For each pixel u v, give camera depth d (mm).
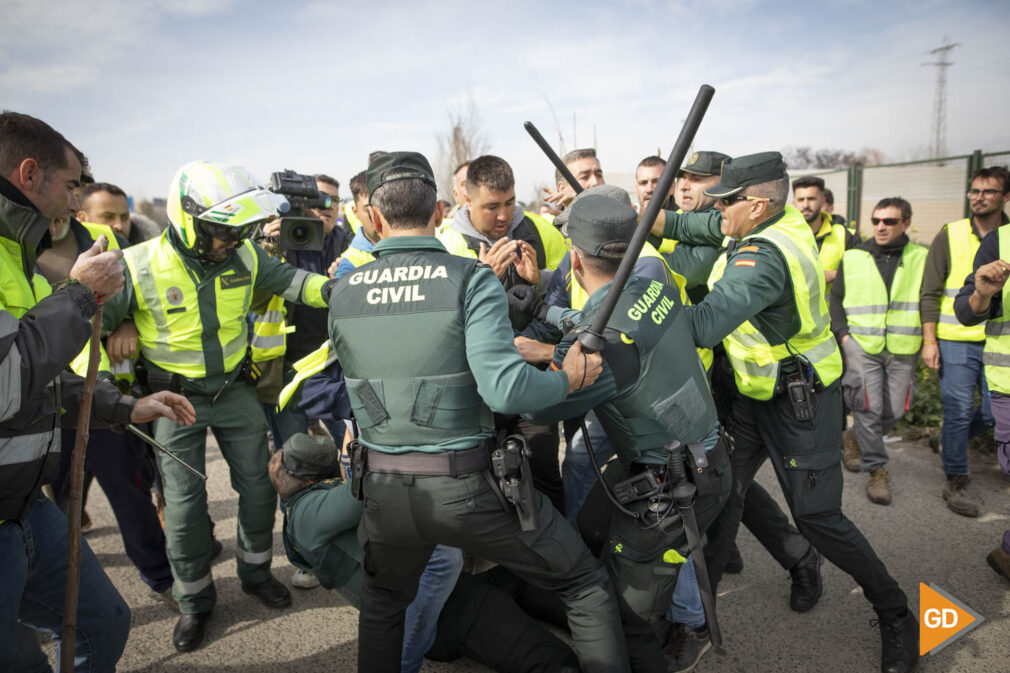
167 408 2090
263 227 3299
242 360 2631
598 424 2785
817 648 2475
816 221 4285
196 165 2338
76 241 2711
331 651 2549
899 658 2289
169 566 2832
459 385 1640
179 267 2420
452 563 2107
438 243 1777
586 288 1964
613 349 1784
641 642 1992
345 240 3834
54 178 1606
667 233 2754
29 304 1646
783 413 2354
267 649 2566
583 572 1822
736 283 2080
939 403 4723
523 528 1669
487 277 1663
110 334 2416
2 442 1517
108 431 2633
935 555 3061
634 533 1942
